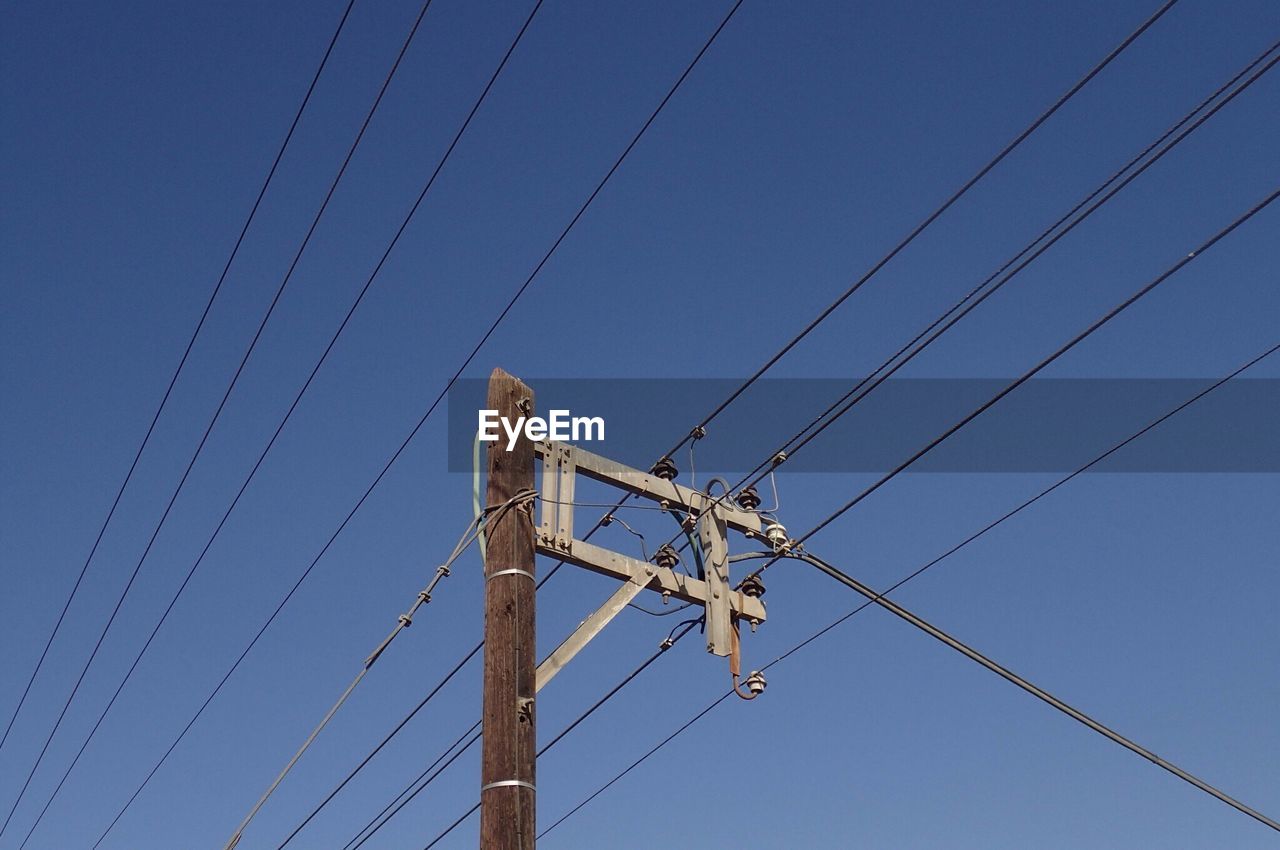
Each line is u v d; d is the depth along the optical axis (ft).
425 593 43.91
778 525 41.68
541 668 37.19
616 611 39.09
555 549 39.09
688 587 40.70
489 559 38.04
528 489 38.93
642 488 41.11
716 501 41.93
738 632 41.32
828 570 40.98
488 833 33.99
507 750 35.01
